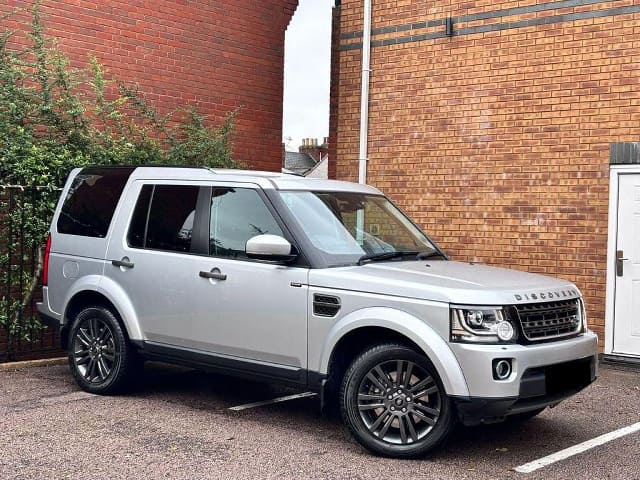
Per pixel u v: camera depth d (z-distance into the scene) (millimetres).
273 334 5988
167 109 11766
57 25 10500
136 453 5395
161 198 6984
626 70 9430
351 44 11766
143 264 6859
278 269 6000
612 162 9492
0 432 5867
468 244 10609
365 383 5504
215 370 6453
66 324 7465
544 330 5453
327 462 5297
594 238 9648
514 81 10227
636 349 9406
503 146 10320
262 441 5770
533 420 6633
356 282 5613
